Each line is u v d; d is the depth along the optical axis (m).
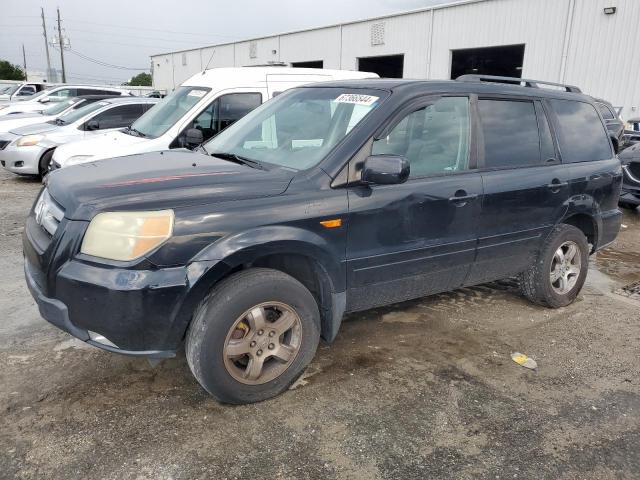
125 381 3.30
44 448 2.68
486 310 4.71
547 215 4.41
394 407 3.15
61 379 3.30
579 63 18.72
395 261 3.51
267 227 2.94
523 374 3.61
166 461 2.62
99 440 2.75
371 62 28.95
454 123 3.86
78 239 2.75
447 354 3.85
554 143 4.54
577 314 4.72
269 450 2.73
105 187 2.95
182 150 4.25
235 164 3.52
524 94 4.39
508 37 20.70
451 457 2.74
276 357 3.12
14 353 3.61
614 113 12.27
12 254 5.81
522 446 2.86
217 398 3.02
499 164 4.09
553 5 19.17
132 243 2.69
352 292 3.43
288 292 3.06
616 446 2.89
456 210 3.74
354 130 3.37
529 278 4.62
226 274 3.01
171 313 2.75
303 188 3.13
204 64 40.91
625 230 8.20
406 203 3.46
